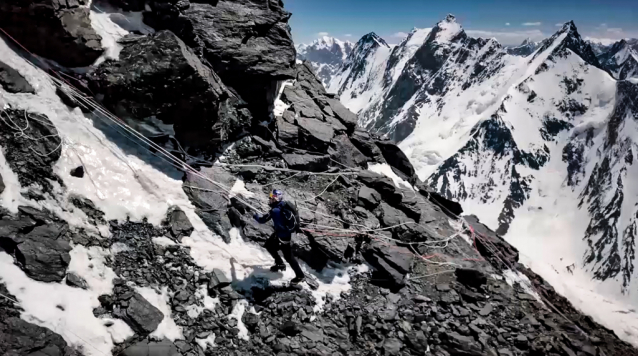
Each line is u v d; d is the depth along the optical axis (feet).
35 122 31.17
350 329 32.01
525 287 46.44
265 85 46.85
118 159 34.78
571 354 33.76
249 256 34.73
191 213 35.37
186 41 43.75
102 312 25.67
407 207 47.47
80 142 33.40
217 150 42.42
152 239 31.89
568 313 45.39
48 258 25.23
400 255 39.60
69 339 23.06
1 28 33.40
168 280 29.94
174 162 38.01
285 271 34.86
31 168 29.32
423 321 34.53
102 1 40.68
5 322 21.59
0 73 31.89
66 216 28.99
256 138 44.93
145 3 43.11
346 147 50.60
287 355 28.48
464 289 38.60
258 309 31.19
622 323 48.06
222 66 44.75
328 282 36.04
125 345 24.98
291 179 43.42
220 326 28.89
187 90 36.91
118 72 35.83
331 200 42.96
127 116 36.73
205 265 32.32
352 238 39.22
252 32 47.98
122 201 32.81
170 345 25.95
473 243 50.03
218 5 48.42
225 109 42.88
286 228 31.53
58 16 33.99
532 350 33.76
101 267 27.96
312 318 32.09
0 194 26.58
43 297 23.73
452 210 58.18
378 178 47.47
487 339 33.91
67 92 34.58
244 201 37.93
